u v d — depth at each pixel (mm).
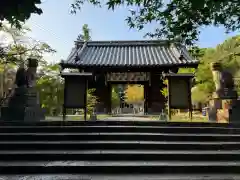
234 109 6531
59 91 13469
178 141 5215
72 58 14367
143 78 14969
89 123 6000
